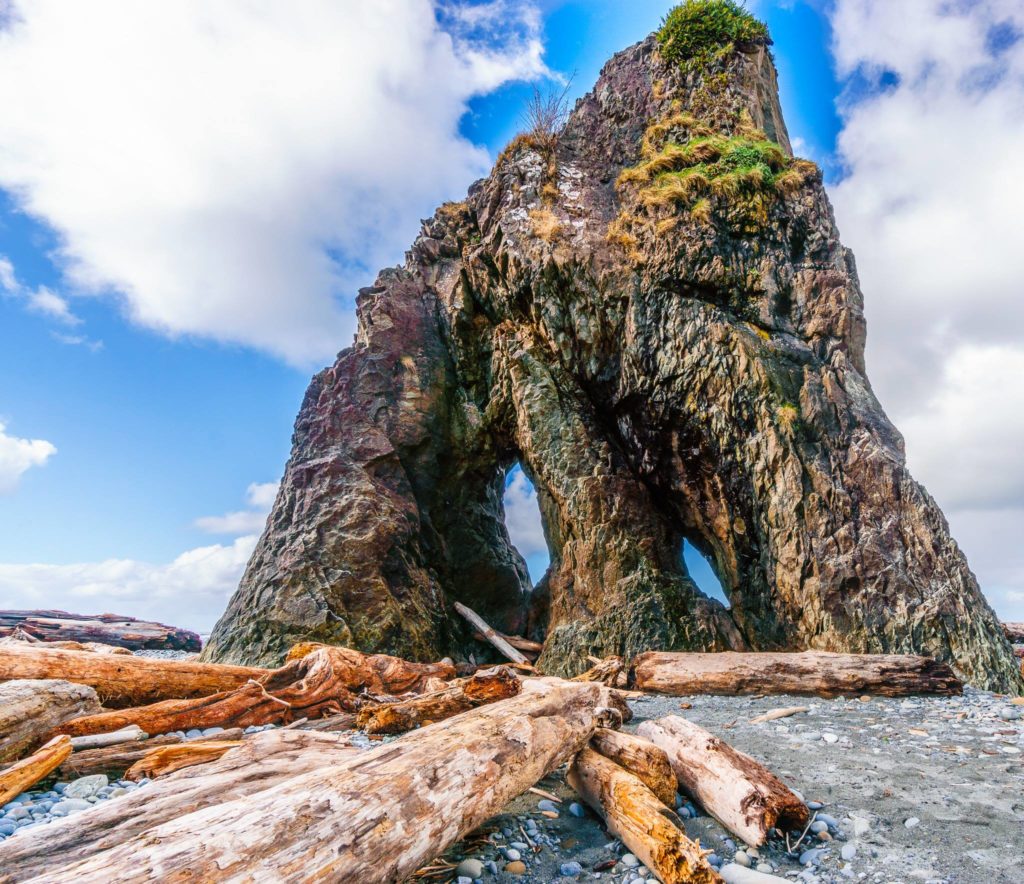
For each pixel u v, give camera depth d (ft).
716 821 15.74
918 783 18.02
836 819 15.53
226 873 8.55
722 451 51.85
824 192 58.39
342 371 69.67
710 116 65.16
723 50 67.31
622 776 15.90
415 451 69.05
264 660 52.39
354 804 10.89
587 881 13.12
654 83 70.54
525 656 59.77
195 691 30.25
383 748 13.92
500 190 68.23
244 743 20.93
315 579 56.54
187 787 15.74
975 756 20.71
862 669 34.50
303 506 61.52
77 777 19.26
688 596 53.42
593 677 40.47
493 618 69.10
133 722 23.95
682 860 12.09
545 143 69.36
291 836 9.61
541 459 61.31
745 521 51.67
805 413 48.83
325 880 9.22
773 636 48.14
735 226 56.85
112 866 8.38
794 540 46.32
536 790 18.34
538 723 17.20
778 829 14.58
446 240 80.12
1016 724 25.38
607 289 58.44
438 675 36.04
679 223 57.36
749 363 50.62
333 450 64.69
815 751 22.09
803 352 51.62
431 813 11.87
